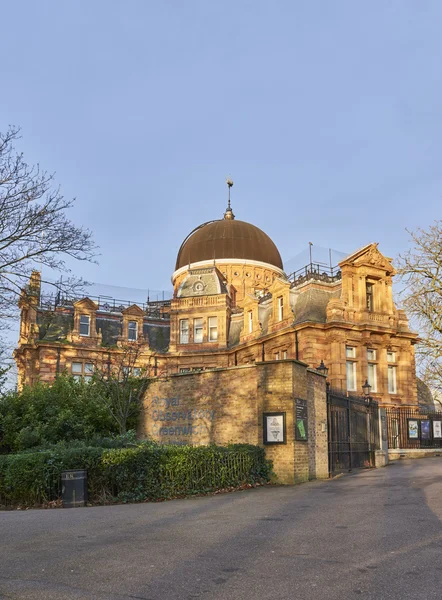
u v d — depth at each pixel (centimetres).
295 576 684
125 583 673
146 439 2355
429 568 698
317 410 2023
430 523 973
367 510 1149
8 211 1992
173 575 703
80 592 641
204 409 2216
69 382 2652
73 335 4628
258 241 6106
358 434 2402
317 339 3909
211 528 1012
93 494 1494
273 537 912
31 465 1498
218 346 4903
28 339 4625
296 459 1803
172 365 4938
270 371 1891
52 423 2298
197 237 6166
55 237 2053
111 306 5122
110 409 2442
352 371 3909
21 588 659
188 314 5034
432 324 2661
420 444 3447
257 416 1956
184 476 1577
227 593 628
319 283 4166
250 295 4762
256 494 1540
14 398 2459
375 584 642
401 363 4094
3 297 2066
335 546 833
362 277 4028
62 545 892
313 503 1301
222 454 1684
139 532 993
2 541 937
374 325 3906
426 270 2727
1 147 2311
